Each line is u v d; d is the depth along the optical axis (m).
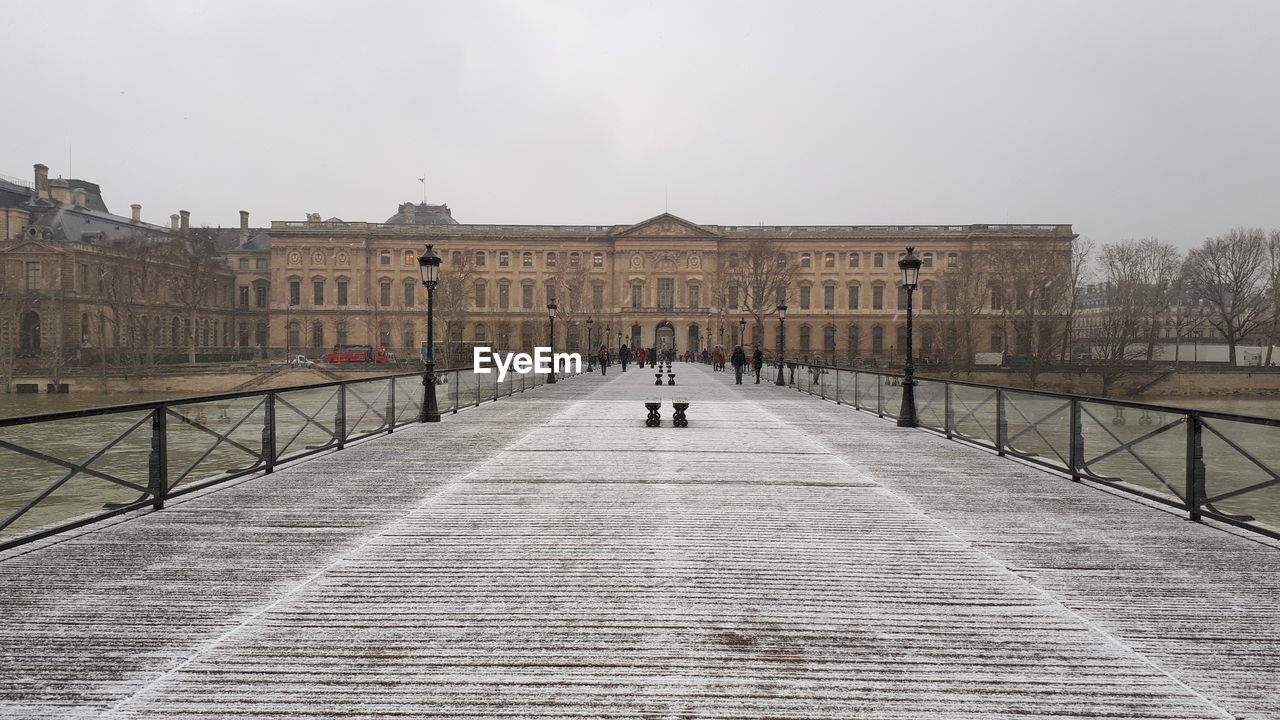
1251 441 9.60
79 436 10.49
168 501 8.68
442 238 107.88
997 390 12.80
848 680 4.21
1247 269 94.06
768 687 4.12
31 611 5.19
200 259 98.62
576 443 13.95
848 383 23.59
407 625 4.94
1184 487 8.41
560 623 4.98
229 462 11.38
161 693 4.02
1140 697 4.05
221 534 7.24
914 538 7.17
